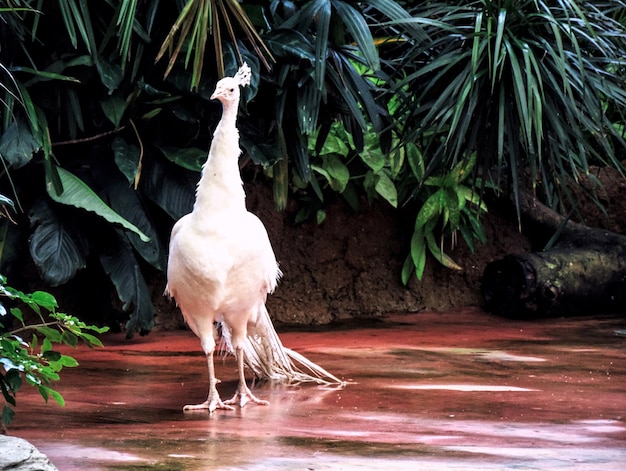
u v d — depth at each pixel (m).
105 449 5.25
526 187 13.23
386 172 12.27
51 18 9.44
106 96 9.51
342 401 6.89
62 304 10.59
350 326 11.40
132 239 9.70
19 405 6.56
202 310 6.79
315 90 9.49
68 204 8.95
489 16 9.42
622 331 10.92
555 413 6.42
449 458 5.09
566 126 9.80
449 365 8.52
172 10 9.62
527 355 9.14
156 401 6.87
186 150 9.88
